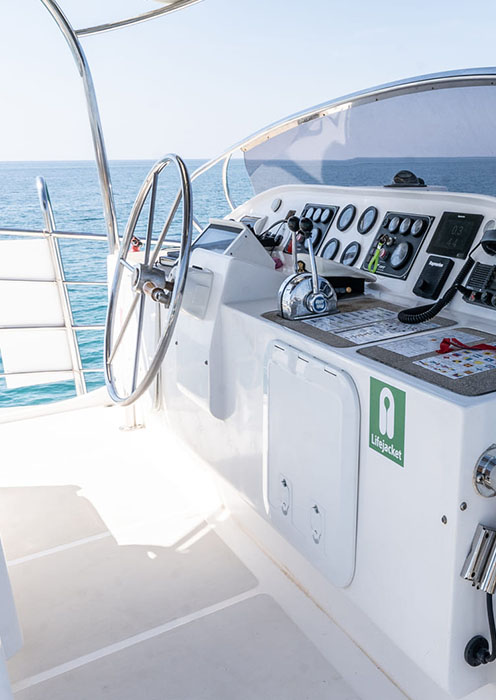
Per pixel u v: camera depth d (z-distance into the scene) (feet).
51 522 6.40
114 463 7.63
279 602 5.16
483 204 4.92
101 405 9.43
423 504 3.34
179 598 5.24
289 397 4.42
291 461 4.52
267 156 8.17
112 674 4.47
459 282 4.79
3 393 53.42
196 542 6.00
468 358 3.70
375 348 3.97
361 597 4.02
